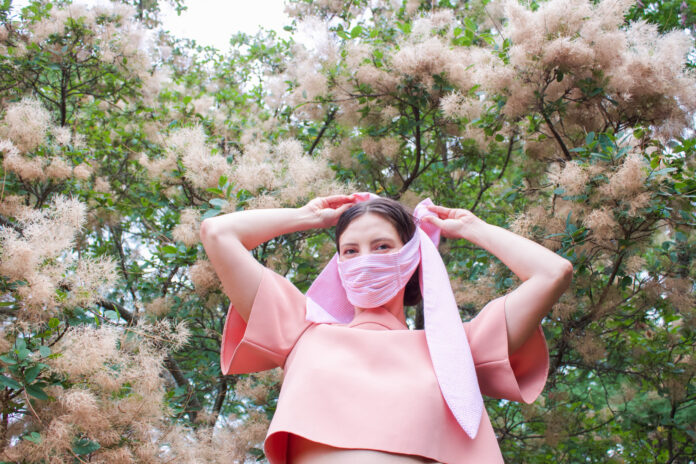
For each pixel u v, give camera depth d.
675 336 3.98
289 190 3.12
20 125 3.04
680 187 2.43
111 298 3.79
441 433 1.22
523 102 2.82
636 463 4.33
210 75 5.91
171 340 2.46
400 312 1.55
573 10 2.66
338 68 3.76
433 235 1.67
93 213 3.80
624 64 2.77
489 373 1.38
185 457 2.59
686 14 3.52
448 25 4.04
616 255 3.01
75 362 2.14
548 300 1.37
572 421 4.15
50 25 4.00
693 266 3.24
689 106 2.83
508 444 4.20
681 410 4.17
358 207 1.57
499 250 1.48
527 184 3.60
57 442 2.10
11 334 2.21
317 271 3.82
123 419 2.33
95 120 4.61
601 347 3.31
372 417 1.21
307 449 1.23
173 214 3.98
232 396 3.97
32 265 2.18
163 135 4.11
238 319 1.52
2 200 2.89
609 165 2.60
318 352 1.37
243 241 1.53
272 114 5.00
